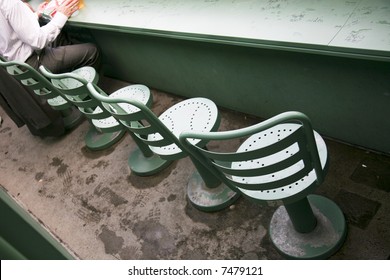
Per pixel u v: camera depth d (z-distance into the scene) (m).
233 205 1.92
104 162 2.54
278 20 1.53
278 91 2.02
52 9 2.58
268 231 1.75
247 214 1.85
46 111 2.71
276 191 1.27
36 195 2.50
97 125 2.12
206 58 2.23
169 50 2.44
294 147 1.34
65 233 2.16
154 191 2.19
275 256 1.66
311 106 1.94
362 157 1.87
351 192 1.75
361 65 1.51
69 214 2.27
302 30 1.41
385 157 1.82
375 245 1.53
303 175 1.15
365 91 1.61
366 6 1.37
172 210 2.04
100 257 1.96
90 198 2.32
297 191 1.24
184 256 1.81
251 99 2.25
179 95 2.87
